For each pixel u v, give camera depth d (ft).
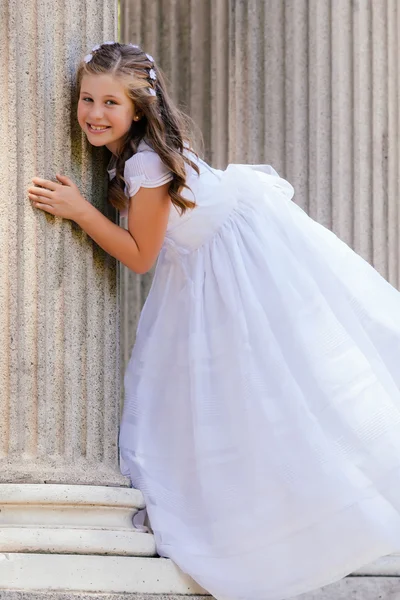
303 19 25.84
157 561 16.46
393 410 16.62
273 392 16.69
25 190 16.89
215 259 17.51
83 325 17.21
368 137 25.85
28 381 16.83
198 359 17.15
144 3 26.63
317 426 16.48
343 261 17.78
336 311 17.29
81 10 17.48
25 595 15.78
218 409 16.98
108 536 16.39
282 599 16.52
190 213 17.48
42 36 17.07
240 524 16.46
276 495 16.38
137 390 17.81
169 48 26.43
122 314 26.32
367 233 25.67
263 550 16.33
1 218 16.85
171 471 17.26
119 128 16.89
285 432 16.51
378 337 17.44
